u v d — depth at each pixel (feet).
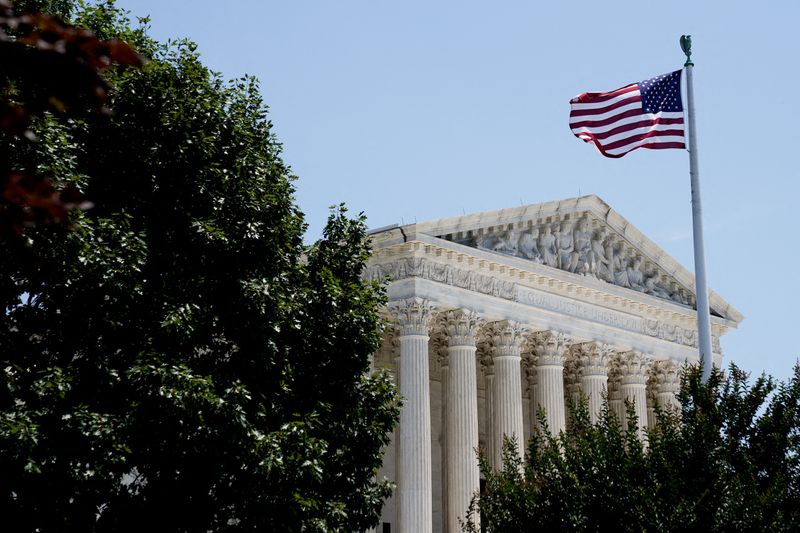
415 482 221.87
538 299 260.83
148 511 132.46
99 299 125.90
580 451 136.46
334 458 149.38
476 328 242.37
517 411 247.50
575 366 280.10
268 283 141.38
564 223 269.85
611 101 170.19
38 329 127.85
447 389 245.45
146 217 141.28
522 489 138.31
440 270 238.27
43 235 115.03
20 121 33.01
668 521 116.78
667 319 298.97
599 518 125.08
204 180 141.08
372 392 157.79
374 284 165.37
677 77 166.20
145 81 140.46
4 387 117.50
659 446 128.57
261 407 135.13
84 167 137.18
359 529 154.61
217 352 142.72
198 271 140.36
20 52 33.55
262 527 133.28
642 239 290.76
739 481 119.55
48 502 118.93
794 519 119.14
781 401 132.77
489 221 247.09
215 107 147.23
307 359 150.71
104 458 119.34
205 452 129.59
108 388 127.34
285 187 154.61
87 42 33.76
